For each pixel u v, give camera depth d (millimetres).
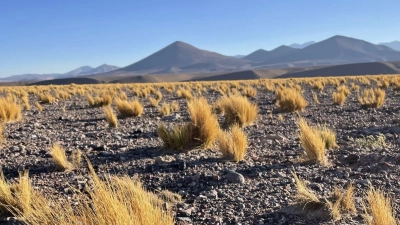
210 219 4598
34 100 29109
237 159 7359
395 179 5879
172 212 4820
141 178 6371
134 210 3182
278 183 5902
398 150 7824
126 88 48625
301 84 44375
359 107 16984
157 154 8227
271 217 4613
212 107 15617
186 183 6070
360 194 5281
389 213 3875
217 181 6105
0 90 44875
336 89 32031
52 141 10352
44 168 7164
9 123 14750
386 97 22406
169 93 34688
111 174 6605
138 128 12609
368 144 8523
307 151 7273
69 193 5629
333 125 12023
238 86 38844
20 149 9141
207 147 8617
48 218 3557
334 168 6684
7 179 6422
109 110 13906
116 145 9469
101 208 3078
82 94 35875
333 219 4441
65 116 17172
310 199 4746
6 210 4785
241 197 5336
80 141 10273
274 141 9453
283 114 15422
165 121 14438
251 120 12539
